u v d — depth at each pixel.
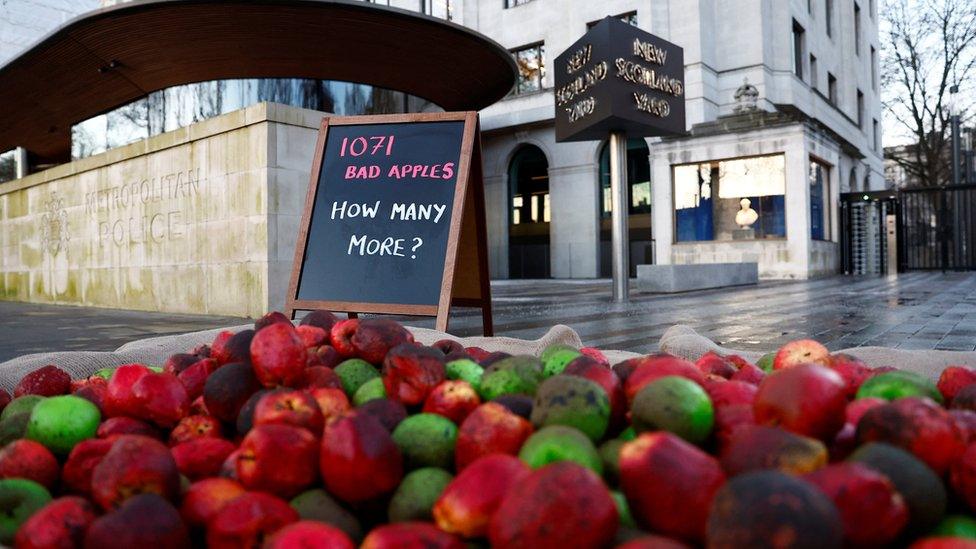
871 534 0.78
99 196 10.80
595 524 0.78
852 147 26.31
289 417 1.17
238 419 1.32
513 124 27.67
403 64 12.55
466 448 1.11
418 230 3.79
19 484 1.13
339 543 0.85
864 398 1.23
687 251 20.62
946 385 1.46
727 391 1.25
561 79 12.07
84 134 14.87
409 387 1.38
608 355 2.77
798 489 0.71
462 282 4.14
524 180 29.00
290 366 1.37
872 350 2.33
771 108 23.97
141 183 9.89
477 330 6.86
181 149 9.14
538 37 27.25
